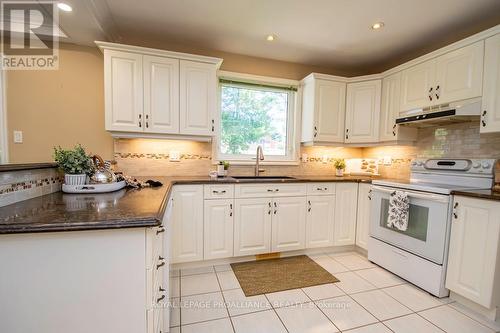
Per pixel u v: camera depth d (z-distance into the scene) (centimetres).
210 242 226
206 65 239
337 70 324
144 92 223
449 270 177
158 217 87
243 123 294
